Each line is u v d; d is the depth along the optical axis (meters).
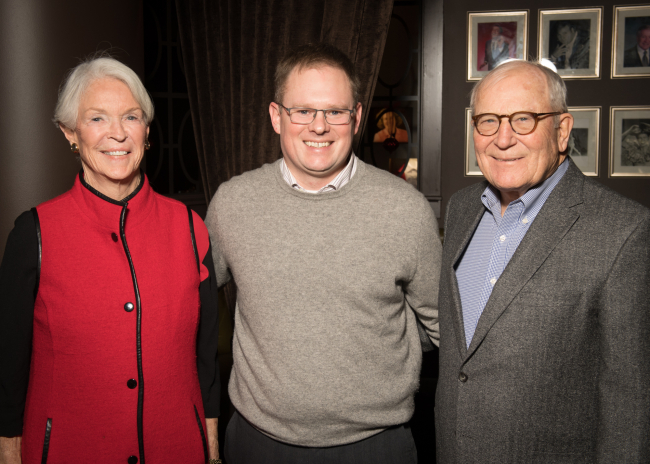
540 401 1.10
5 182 2.42
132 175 1.25
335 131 1.30
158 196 1.35
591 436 1.11
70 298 1.14
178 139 3.67
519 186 1.16
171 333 1.23
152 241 1.25
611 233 1.06
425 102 4.34
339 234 1.32
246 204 1.38
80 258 1.16
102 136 1.16
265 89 2.59
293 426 1.30
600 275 1.06
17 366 1.16
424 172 4.40
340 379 1.28
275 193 1.38
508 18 4.21
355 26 2.37
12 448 1.19
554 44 4.18
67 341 1.14
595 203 1.12
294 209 1.35
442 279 1.34
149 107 1.25
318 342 1.28
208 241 1.38
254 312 1.33
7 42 2.37
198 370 1.40
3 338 1.14
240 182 1.43
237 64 2.65
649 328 1.03
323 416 1.28
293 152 1.33
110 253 1.18
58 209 1.19
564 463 1.11
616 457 1.03
